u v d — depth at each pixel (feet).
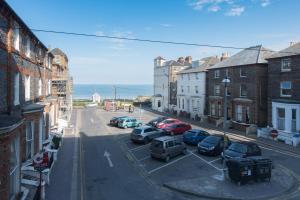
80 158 76.38
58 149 83.61
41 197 46.24
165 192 53.06
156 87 222.89
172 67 199.00
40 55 85.46
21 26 59.06
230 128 126.00
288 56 100.01
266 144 94.17
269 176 57.52
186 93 175.73
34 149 66.64
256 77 114.93
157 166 69.15
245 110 120.98
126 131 120.47
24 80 63.98
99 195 51.49
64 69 182.91
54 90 154.61
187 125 111.04
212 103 145.07
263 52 119.65
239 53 134.51
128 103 252.42
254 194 51.01
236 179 55.36
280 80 104.37
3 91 49.47
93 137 106.52
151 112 201.77
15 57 55.93
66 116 155.84
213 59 163.73
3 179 38.63
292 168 67.31
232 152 67.82
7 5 47.14
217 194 50.83
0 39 47.39
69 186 55.16
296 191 53.11
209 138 80.84
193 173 63.36
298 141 91.97
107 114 188.24
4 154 38.63
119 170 66.18
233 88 128.77
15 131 43.88
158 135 98.02
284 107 100.58
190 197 50.67
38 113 68.85
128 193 52.54
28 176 56.24
